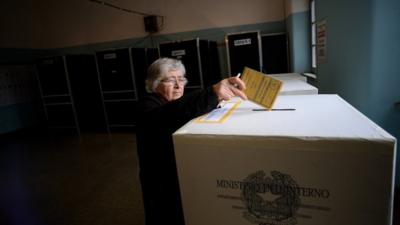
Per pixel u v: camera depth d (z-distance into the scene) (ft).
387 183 1.39
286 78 7.71
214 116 2.27
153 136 2.71
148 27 16.28
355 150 1.40
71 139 14.97
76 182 8.94
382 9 4.75
